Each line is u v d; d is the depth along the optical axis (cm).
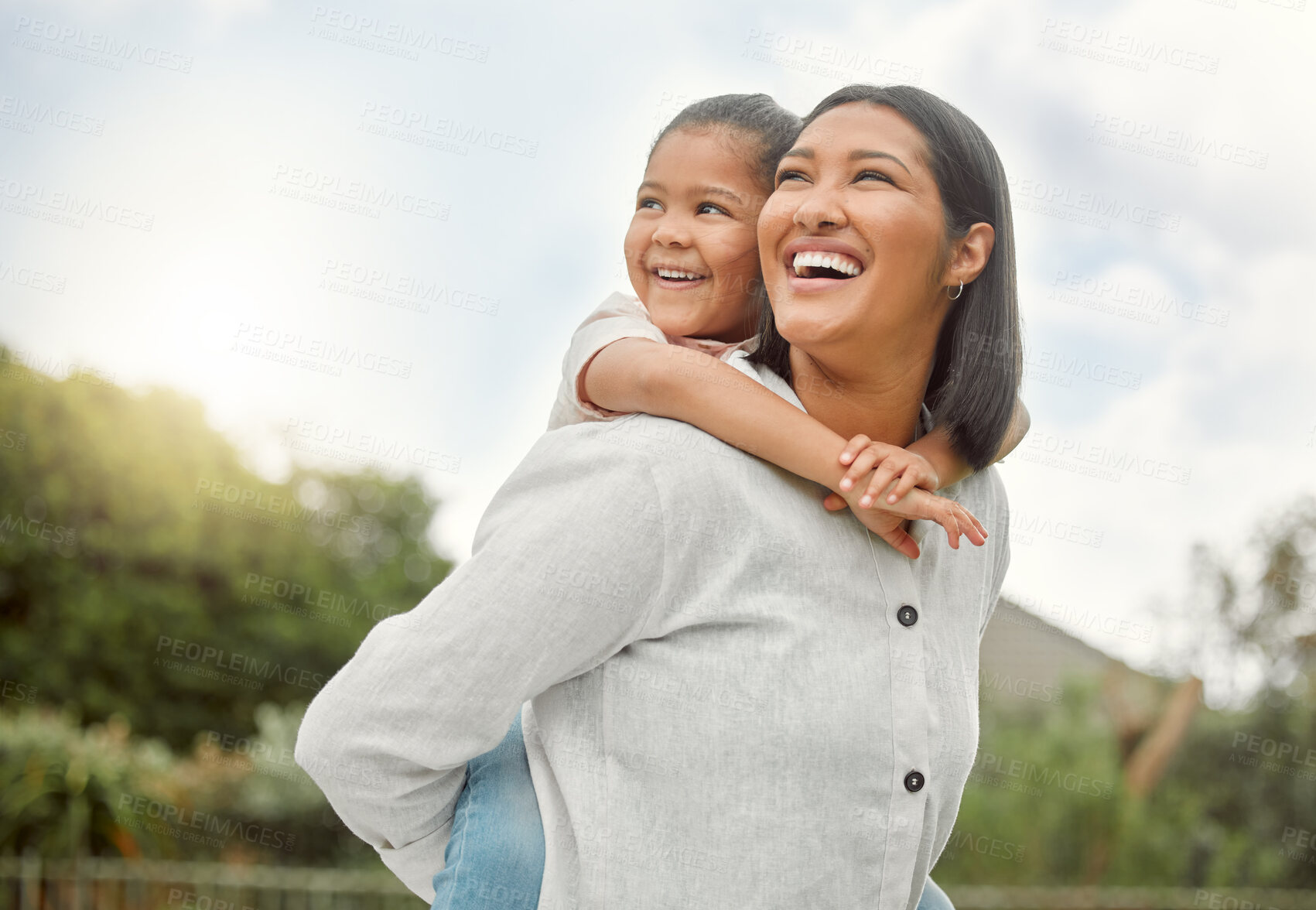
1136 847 867
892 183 118
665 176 173
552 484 118
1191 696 984
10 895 613
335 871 816
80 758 677
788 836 109
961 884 834
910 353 127
